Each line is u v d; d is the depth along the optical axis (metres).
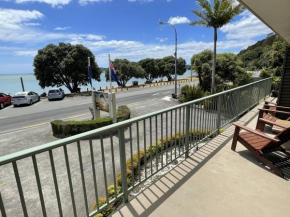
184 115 2.69
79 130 6.66
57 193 1.36
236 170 2.42
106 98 7.50
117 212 1.78
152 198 1.95
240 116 4.89
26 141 6.46
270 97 7.55
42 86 23.22
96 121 6.88
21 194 1.15
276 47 14.98
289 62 4.59
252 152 2.62
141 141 5.47
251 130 2.55
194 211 1.76
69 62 21.84
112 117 7.30
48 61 22.05
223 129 3.96
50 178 3.77
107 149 5.12
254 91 5.59
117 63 31.77
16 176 1.11
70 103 15.15
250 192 2.00
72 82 23.97
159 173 2.87
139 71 33.91
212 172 2.38
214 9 11.34
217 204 1.84
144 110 11.43
